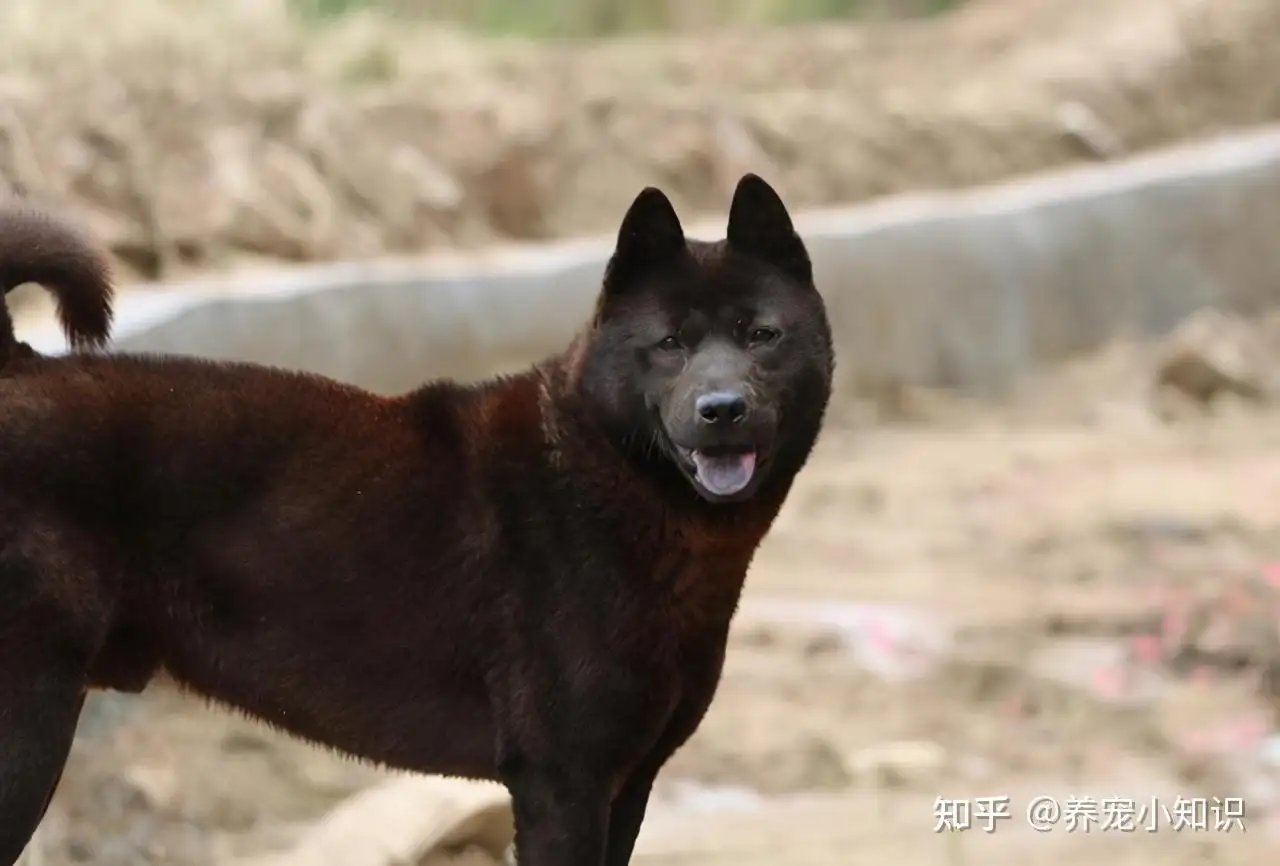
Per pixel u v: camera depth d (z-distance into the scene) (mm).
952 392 21469
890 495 17234
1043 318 22406
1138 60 29641
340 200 18875
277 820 9688
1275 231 24453
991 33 31109
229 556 6320
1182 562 14820
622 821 6785
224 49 20453
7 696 5961
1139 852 9297
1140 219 23469
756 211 6793
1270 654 12359
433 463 6531
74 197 15875
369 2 26469
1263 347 22828
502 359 16969
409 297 16125
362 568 6406
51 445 6109
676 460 6316
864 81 28125
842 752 10875
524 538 6426
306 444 6449
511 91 23094
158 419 6293
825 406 6828
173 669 6426
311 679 6469
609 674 6340
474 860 8484
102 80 17688
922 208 21984
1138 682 12219
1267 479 17672
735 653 12742
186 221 16625
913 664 12516
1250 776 10594
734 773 10555
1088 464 18484
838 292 20547
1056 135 27266
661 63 27000
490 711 6488
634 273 6641
